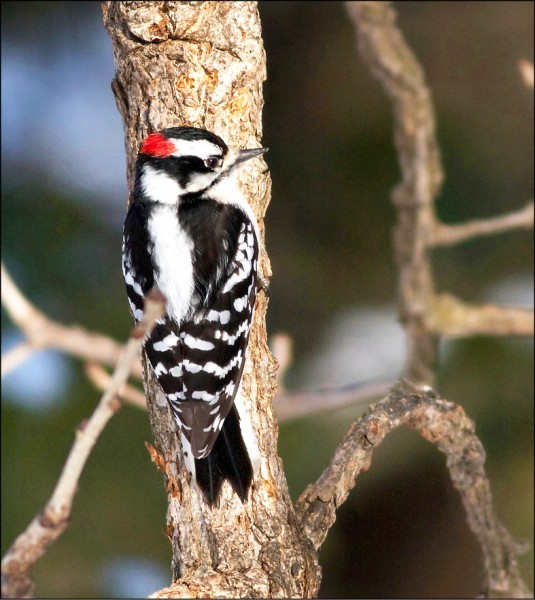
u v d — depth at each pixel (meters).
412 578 13.03
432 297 9.68
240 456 7.03
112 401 4.59
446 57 12.59
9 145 12.09
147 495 10.83
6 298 8.52
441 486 12.79
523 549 8.38
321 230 12.91
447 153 12.27
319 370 12.59
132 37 7.79
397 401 7.75
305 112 12.91
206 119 7.91
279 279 12.85
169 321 7.50
